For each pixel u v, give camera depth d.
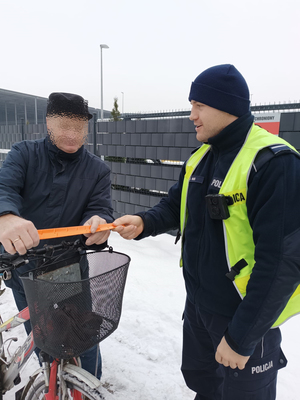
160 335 2.69
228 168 1.28
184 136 4.92
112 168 6.20
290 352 2.45
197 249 1.43
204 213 1.41
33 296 1.10
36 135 8.52
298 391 2.04
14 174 1.51
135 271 3.92
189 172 1.57
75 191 1.65
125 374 2.27
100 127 6.34
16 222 1.10
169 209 1.82
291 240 1.03
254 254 1.14
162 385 2.16
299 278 1.06
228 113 1.27
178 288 3.51
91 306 1.16
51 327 1.09
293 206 1.04
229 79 1.23
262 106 4.17
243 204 1.20
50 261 1.38
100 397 1.20
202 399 1.77
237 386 1.32
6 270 1.16
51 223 1.64
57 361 1.38
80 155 1.67
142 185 5.69
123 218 1.57
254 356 1.28
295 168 1.07
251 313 1.08
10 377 1.65
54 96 1.45
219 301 1.36
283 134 3.99
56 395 1.35
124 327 2.82
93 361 1.79
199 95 1.30
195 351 1.70
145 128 5.49
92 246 1.42
